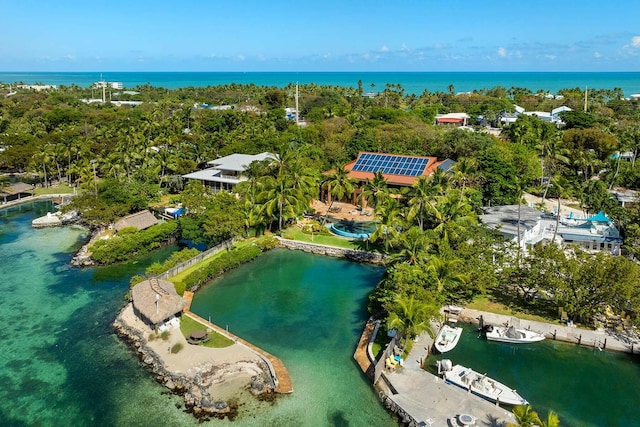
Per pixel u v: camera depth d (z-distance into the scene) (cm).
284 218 7900
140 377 4241
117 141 13000
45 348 4709
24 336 4928
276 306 5662
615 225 7562
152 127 14438
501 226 7031
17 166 12456
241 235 7556
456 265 5134
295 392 4034
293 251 7600
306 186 8088
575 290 4853
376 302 5281
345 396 3997
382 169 9969
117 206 8244
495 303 5481
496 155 9488
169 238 7831
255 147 12244
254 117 17775
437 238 5753
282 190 7588
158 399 3953
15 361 4491
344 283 6359
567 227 7469
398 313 4447
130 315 5259
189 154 12019
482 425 3522
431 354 4603
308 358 4544
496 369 4359
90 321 5247
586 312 4775
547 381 4194
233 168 10181
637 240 6400
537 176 10100
